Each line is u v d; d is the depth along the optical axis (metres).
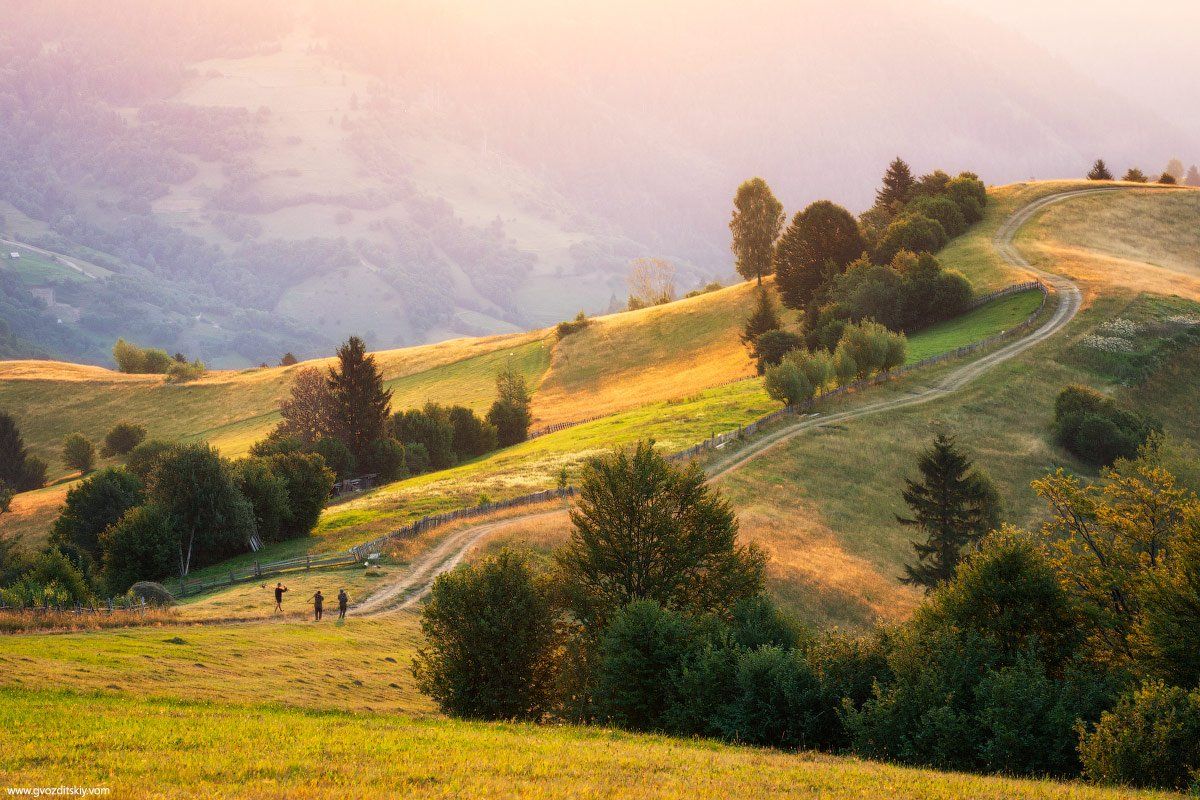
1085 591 32.12
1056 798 17.83
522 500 68.75
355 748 19.39
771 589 51.53
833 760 22.94
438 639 33.25
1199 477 56.72
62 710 21.53
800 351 87.00
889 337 88.19
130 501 80.38
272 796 15.16
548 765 18.75
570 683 33.31
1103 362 86.25
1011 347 92.56
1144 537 32.28
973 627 29.75
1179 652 25.50
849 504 65.50
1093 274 110.94
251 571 60.28
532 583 34.34
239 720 22.34
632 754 21.05
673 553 37.31
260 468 73.25
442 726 25.02
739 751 23.88
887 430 76.44
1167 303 97.56
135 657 32.00
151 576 65.31
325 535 69.62
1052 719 23.22
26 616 38.75
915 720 24.78
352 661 38.34
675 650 30.20
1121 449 70.19
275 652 37.31
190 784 15.73
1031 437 74.56
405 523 67.94
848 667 27.67
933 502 55.00
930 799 17.47
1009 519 62.69
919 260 111.81
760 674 27.52
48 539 84.06
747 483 66.75
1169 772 20.84
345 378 101.19
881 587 54.84
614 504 37.81
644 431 85.94
